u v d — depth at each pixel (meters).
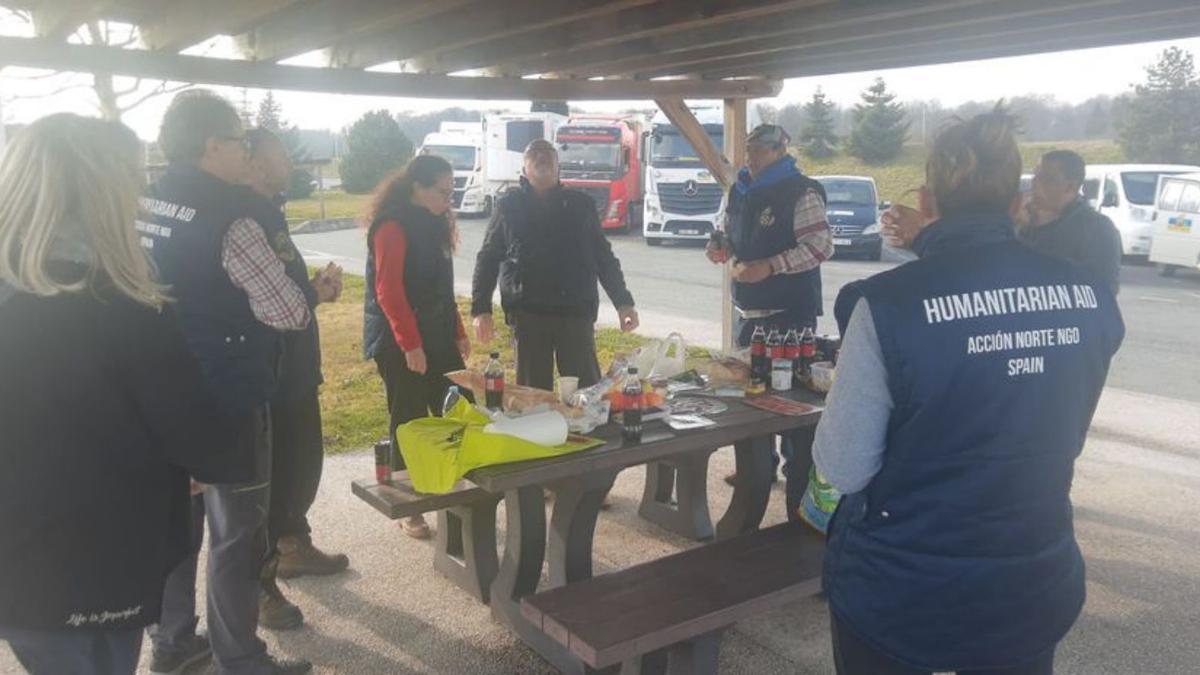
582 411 3.23
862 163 40.41
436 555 3.88
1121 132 38.31
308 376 3.44
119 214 1.79
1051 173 4.05
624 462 3.01
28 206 1.73
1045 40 5.58
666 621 2.55
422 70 6.17
